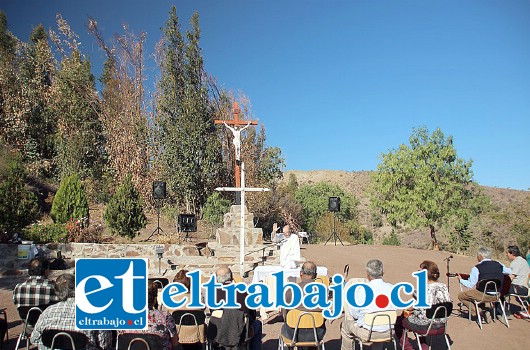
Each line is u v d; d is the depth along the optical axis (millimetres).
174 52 24000
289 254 8586
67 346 4309
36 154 24078
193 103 23406
